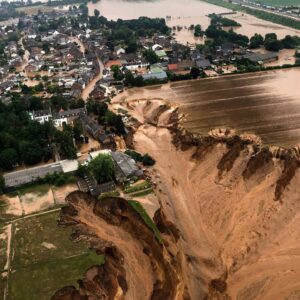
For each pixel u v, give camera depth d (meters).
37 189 140.50
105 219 122.88
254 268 108.62
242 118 180.38
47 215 124.12
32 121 183.62
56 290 90.88
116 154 155.75
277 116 179.25
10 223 120.50
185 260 110.25
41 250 105.12
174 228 120.56
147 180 140.50
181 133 173.50
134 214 118.88
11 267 99.25
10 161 157.62
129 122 194.50
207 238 119.62
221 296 101.31
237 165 146.00
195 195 138.00
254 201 130.88
